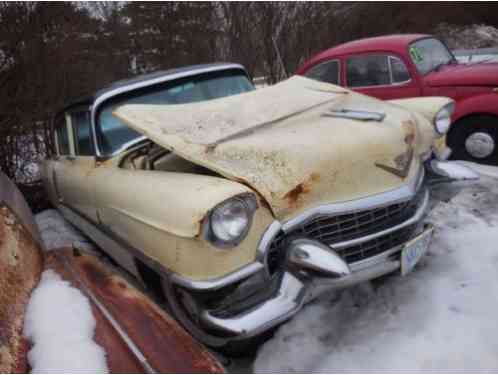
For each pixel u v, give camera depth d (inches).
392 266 92.0
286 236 81.7
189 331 88.4
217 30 433.1
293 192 81.7
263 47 444.1
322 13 480.7
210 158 89.0
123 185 100.0
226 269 75.9
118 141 120.0
